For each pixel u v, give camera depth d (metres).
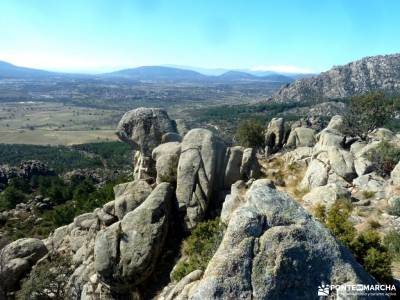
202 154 31.86
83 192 108.19
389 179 33.69
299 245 14.40
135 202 32.53
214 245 22.78
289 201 15.91
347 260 14.59
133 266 27.23
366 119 59.59
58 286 32.97
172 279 25.28
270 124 62.84
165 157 33.41
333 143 41.78
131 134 38.19
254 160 33.09
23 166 168.88
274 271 13.83
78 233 37.94
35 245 38.72
